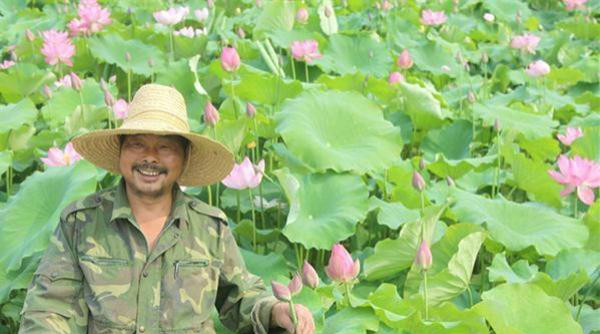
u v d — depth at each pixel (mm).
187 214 2984
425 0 9039
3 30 8047
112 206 2941
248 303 3078
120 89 6355
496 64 7652
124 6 8250
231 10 8398
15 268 3596
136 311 2863
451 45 7312
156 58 6316
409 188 4414
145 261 2891
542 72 6086
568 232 3951
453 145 5348
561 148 5750
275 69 5754
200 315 2932
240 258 3117
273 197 4426
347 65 6551
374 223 4414
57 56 5676
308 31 6664
